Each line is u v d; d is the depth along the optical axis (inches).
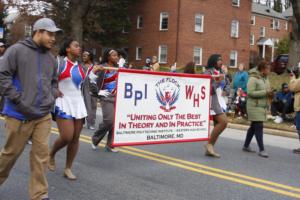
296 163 335.3
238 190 244.4
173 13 1453.0
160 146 373.4
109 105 327.9
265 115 355.3
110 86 325.7
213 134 335.0
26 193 222.8
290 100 573.6
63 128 242.4
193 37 1481.3
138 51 1560.0
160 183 251.3
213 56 340.2
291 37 1159.0
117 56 324.2
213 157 336.8
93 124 460.8
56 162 293.9
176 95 315.9
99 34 1550.2
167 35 1467.8
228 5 1589.6
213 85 330.0
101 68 278.7
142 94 297.7
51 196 219.9
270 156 360.5
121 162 303.0
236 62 1630.2
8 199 212.4
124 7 1540.4
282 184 263.0
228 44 1596.9
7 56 182.2
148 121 302.4
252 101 354.3
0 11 1433.3
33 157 193.9
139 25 1553.9
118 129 289.0
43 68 189.0
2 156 194.5
